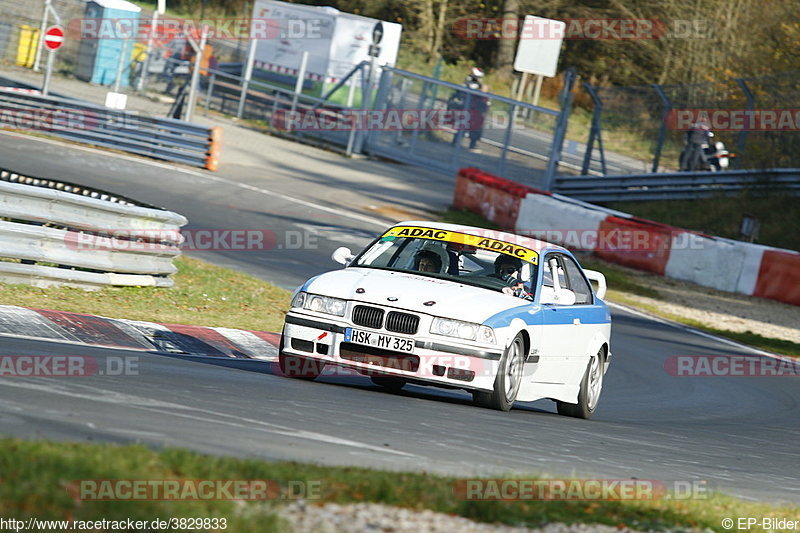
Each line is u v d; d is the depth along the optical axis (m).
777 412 43.88
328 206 85.56
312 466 16.61
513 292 31.52
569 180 108.19
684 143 109.00
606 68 174.88
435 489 16.36
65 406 19.91
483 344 28.94
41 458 13.84
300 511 14.20
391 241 33.31
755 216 93.94
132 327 35.59
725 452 31.41
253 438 19.61
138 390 23.58
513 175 112.19
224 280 49.72
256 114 125.94
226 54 146.12
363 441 21.39
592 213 85.19
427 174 115.06
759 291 78.50
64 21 121.12
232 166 97.81
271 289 50.59
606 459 25.03
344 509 14.67
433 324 28.86
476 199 94.62
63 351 28.47
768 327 69.06
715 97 109.12
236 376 29.56
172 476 14.42
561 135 108.06
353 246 70.94
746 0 143.50
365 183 101.75
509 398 30.45
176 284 46.09
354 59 123.44
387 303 29.09
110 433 17.83
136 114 93.44
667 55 156.62
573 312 34.06
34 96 93.50
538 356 31.59
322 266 62.16
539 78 153.62
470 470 19.86
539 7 173.25
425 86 115.81
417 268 32.19
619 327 60.72
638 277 80.75
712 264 80.06
